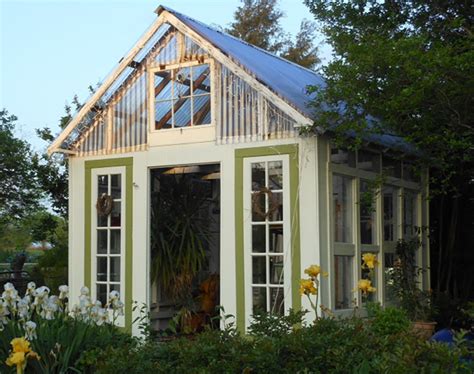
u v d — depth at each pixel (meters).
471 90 7.30
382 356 4.06
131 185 9.28
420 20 9.74
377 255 9.19
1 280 14.45
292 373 4.30
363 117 7.64
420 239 10.66
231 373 4.23
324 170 8.03
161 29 9.06
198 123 8.85
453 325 9.88
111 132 9.53
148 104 9.25
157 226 9.58
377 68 7.40
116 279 9.31
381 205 9.34
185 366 4.40
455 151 8.68
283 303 7.96
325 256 7.90
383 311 6.08
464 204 12.20
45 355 5.73
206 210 10.60
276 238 8.12
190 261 9.65
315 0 9.42
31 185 15.24
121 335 6.29
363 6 9.45
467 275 12.15
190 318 9.64
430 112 7.71
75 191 9.75
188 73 8.98
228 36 10.45
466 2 9.62
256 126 8.38
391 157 9.59
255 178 8.36
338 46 8.69
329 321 4.90
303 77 10.63
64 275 12.98
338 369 4.19
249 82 8.27
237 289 8.29
